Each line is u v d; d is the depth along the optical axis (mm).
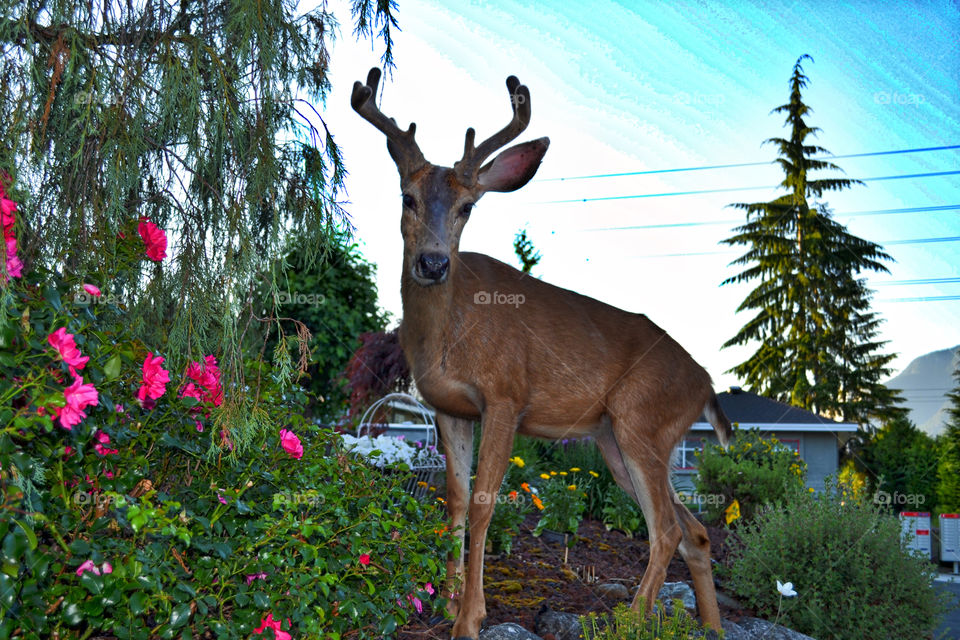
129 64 2723
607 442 5113
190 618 2648
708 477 9078
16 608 2189
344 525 3100
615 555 6402
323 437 3648
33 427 2248
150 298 3088
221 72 2754
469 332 4145
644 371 4789
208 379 2934
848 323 30078
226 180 2945
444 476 6453
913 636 5180
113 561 2342
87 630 2379
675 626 3631
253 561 2676
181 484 3092
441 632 3889
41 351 2311
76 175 2764
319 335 14234
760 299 30562
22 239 2645
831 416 29078
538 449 9383
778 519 5750
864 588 5227
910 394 34125
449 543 3545
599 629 4000
